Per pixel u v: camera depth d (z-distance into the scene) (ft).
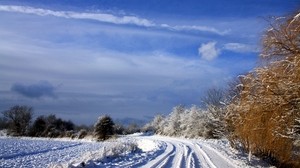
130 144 111.65
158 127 379.35
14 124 362.94
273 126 50.31
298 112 45.39
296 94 44.16
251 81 50.60
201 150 116.06
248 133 58.59
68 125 375.25
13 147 188.85
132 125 437.58
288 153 54.13
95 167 62.13
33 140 291.17
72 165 58.18
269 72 46.42
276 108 47.42
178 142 172.65
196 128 247.50
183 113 305.32
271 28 44.70
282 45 44.19
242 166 75.31
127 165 68.18
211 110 147.23
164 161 79.71
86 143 239.71
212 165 75.25
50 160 113.09
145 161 78.23
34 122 364.58
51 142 255.91
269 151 61.52
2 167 91.09
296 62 42.73
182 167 70.08
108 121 290.56
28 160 112.88
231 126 106.73
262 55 46.24
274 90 45.39
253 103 51.13
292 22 42.91
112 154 80.94
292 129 47.32
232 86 111.96
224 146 136.67
